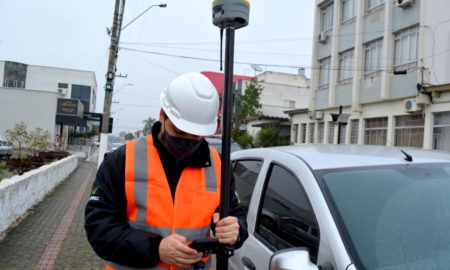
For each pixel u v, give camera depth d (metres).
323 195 2.15
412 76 14.66
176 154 1.79
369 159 2.53
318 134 21.25
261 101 40.38
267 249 2.46
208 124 1.81
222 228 1.63
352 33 18.72
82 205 9.13
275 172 2.75
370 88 17.03
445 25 14.38
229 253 1.63
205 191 1.82
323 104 20.73
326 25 21.14
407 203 2.16
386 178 2.30
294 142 24.02
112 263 1.77
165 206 1.73
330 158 2.52
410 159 2.53
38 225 6.86
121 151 1.81
